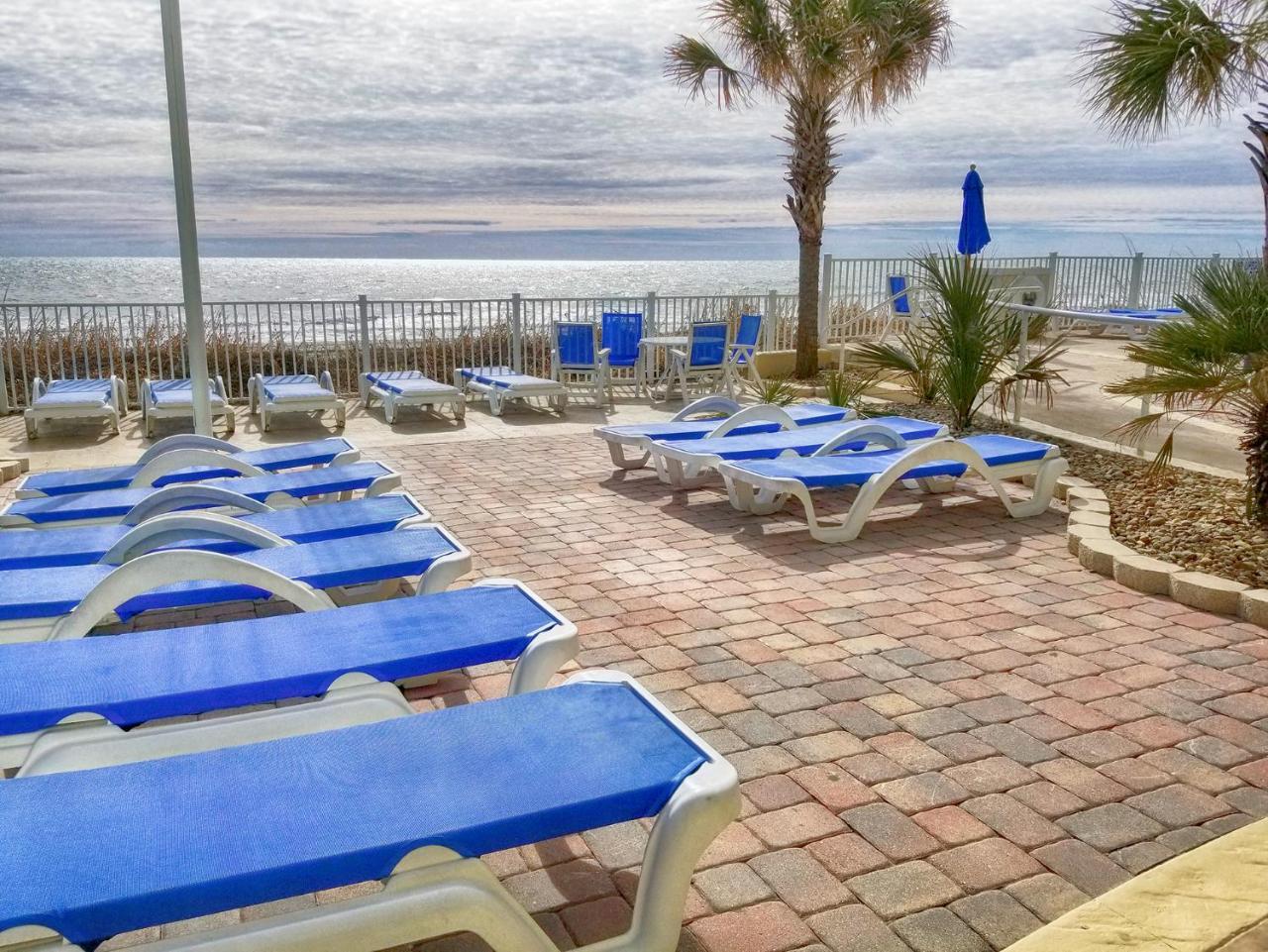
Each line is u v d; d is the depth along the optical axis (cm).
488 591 329
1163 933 218
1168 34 571
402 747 209
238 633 291
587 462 824
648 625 441
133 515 467
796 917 240
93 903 152
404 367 1293
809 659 402
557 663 280
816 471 586
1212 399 507
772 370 1344
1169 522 563
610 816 190
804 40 1134
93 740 231
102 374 1259
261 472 584
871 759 318
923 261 870
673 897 192
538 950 181
